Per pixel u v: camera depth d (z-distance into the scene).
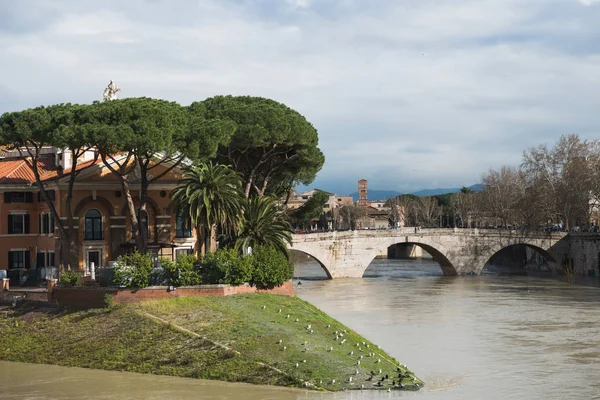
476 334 74.19
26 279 78.31
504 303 98.94
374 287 119.56
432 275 145.25
